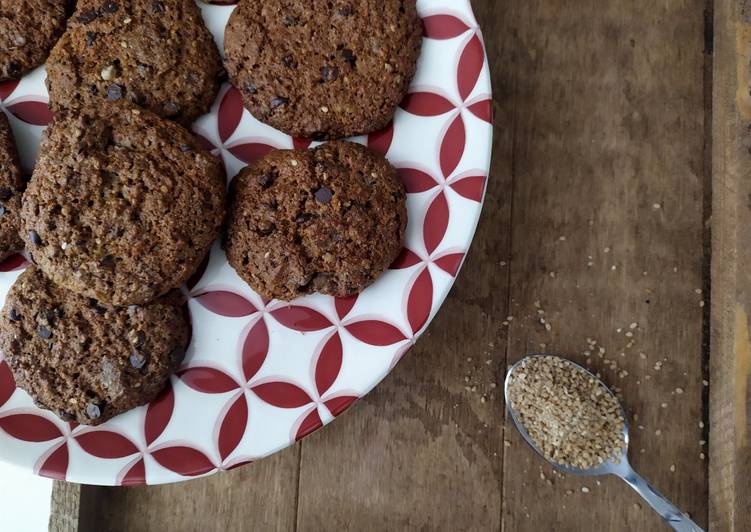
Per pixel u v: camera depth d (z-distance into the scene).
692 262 0.43
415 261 0.40
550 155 0.43
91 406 0.38
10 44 0.39
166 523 0.42
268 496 0.42
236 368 0.40
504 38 0.43
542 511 0.42
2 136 0.39
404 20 0.39
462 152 0.39
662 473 0.42
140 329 0.39
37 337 0.39
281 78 0.39
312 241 0.38
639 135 0.43
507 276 0.43
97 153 0.37
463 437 0.42
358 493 0.42
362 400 0.42
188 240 0.38
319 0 0.39
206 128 0.40
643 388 0.42
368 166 0.39
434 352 0.42
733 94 0.42
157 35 0.39
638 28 0.43
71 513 0.40
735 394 0.41
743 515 0.41
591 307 0.43
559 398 0.41
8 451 0.39
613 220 0.43
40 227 0.37
